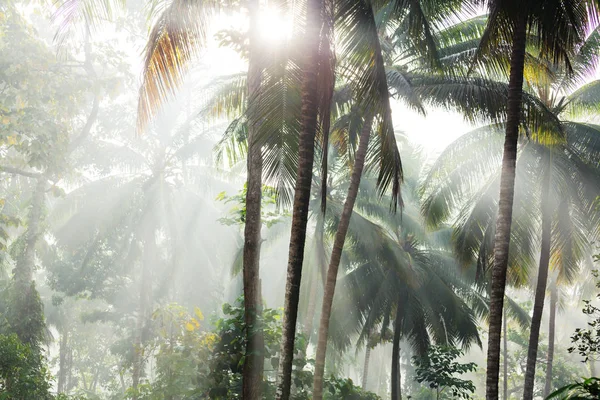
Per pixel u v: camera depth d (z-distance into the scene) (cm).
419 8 1370
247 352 1166
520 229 2105
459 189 2153
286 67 1019
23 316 2405
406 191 2641
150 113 1174
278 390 911
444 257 2809
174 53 1149
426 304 2705
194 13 1138
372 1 1360
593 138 2009
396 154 1105
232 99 1827
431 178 2177
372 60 1010
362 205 2583
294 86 1016
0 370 1667
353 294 2623
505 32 1273
